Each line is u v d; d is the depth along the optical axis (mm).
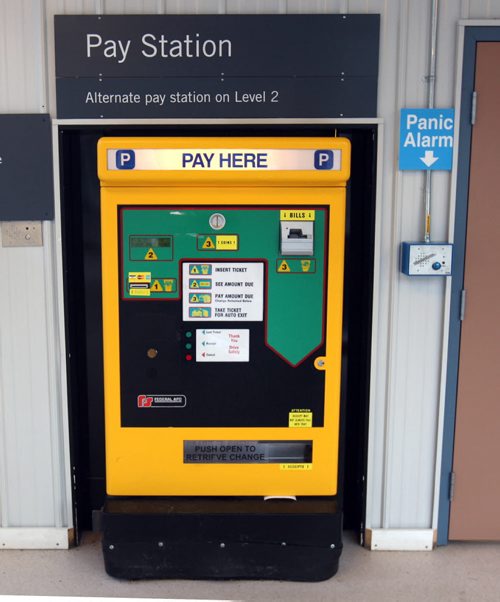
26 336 2900
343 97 2707
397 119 2758
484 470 3018
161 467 2730
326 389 2682
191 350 2656
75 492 3037
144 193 2555
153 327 2641
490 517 3059
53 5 2686
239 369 2672
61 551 3025
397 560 2973
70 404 2957
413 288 2881
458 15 2711
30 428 2963
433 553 3033
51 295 2873
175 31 2664
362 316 3006
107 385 2674
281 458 2740
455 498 3045
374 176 2793
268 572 2777
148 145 2496
